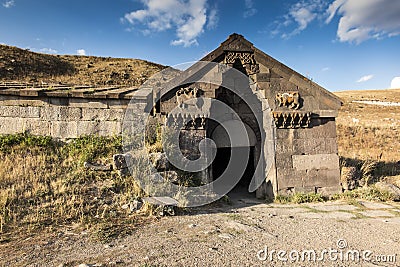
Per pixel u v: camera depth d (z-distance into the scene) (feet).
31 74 115.75
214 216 28.27
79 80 117.08
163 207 27.81
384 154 66.95
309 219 28.43
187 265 16.87
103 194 28.84
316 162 39.50
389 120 121.08
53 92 40.14
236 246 20.15
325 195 38.99
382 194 38.50
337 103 40.16
